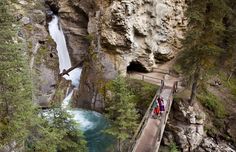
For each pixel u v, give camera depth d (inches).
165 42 1512.1
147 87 1237.7
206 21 994.1
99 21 1397.6
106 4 1381.6
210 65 1071.6
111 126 934.4
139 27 1360.7
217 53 1002.7
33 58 1239.5
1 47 603.2
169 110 1038.4
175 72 1450.5
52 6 1701.5
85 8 1518.2
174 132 1091.9
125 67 1355.8
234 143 1133.7
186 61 1050.7
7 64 592.1
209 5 979.9
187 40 1016.2
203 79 1088.2
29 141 668.7
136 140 774.5
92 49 1389.0
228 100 1309.1
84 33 1561.3
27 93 637.9
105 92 1243.8
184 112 1103.0
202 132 1113.4
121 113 878.4
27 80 656.4
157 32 1461.6
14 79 597.9
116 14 1289.4
